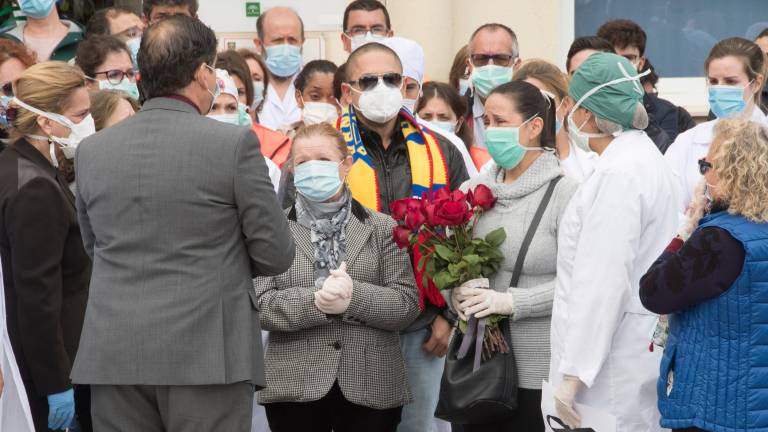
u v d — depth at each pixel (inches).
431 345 377.4
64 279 352.5
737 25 650.8
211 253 280.2
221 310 279.7
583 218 314.3
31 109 357.7
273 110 562.6
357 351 344.5
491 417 328.5
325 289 330.0
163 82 285.3
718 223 281.4
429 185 388.8
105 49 465.1
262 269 291.1
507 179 352.2
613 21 536.4
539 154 345.7
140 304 277.6
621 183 309.6
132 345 276.5
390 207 383.2
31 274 334.3
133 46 523.5
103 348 278.5
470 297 331.6
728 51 450.6
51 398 341.7
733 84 450.6
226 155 279.9
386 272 357.4
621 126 323.9
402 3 632.4
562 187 338.3
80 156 292.2
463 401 325.7
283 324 338.0
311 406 347.6
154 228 278.5
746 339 275.4
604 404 316.2
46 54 539.5
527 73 432.1
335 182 349.4
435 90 486.0
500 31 500.7
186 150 279.7
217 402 280.5
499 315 329.7
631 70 323.6
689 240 284.2
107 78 465.1
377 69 384.8
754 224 279.6
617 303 307.0
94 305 283.1
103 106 398.6
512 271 336.5
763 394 274.2
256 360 289.4
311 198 351.9
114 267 281.3
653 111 524.4
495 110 341.7
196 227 278.7
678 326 293.0
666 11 650.8
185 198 277.6
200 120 285.4
